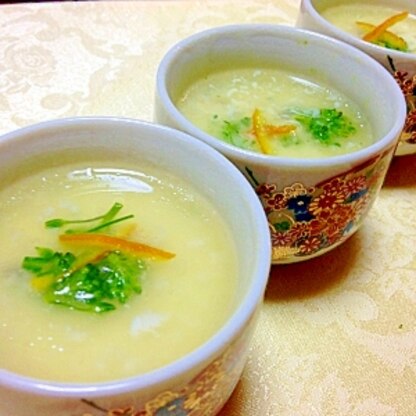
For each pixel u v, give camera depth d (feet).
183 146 0.55
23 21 0.92
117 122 0.55
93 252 0.50
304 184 0.55
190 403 0.41
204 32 0.70
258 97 0.72
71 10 0.95
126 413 0.38
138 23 0.95
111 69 0.86
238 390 0.54
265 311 0.61
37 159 0.55
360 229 0.70
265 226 0.48
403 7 0.94
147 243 0.53
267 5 1.02
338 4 0.93
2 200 0.54
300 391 0.54
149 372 0.38
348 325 0.60
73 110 0.79
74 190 0.56
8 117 0.77
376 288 0.64
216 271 0.51
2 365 0.43
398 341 0.59
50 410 0.37
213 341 0.39
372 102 0.70
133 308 0.48
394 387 0.56
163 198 0.56
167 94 0.60
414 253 0.69
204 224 0.54
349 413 0.54
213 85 0.73
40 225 0.53
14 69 0.84
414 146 0.77
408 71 0.71
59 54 0.87
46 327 0.46
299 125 0.69
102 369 0.44
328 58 0.73
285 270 0.65
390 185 0.77
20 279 0.49
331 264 0.66
